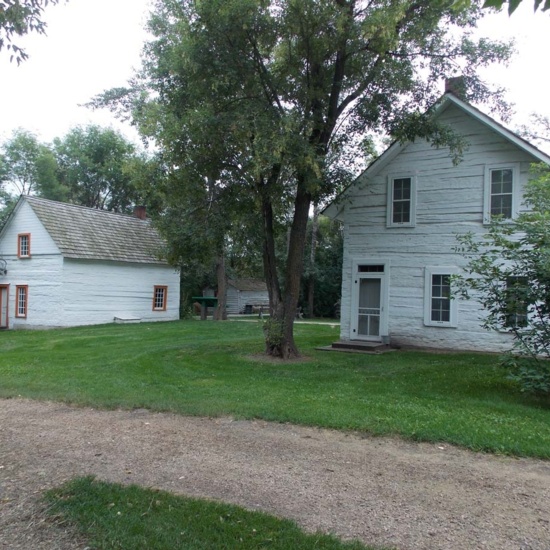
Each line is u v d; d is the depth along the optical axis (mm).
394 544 3619
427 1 12047
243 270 17422
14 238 25781
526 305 8539
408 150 15359
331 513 4121
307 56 12375
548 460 5445
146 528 3836
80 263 24734
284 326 13133
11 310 25781
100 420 7066
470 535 3768
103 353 14055
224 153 11773
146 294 28359
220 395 8422
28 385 9352
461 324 14555
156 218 16000
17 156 44219
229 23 10945
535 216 8398
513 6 2885
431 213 15000
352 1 12000
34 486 4703
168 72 12586
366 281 16141
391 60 12773
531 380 8164
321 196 13508
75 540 3725
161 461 5367
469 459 5473
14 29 6297
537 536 3762
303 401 7930
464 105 14016
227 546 3582
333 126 13367
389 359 12898
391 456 5551
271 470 5094
